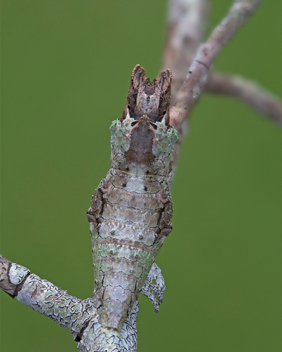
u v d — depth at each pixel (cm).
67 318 23
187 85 26
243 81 33
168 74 24
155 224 23
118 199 23
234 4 27
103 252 23
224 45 27
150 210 23
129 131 24
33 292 24
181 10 30
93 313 23
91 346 23
